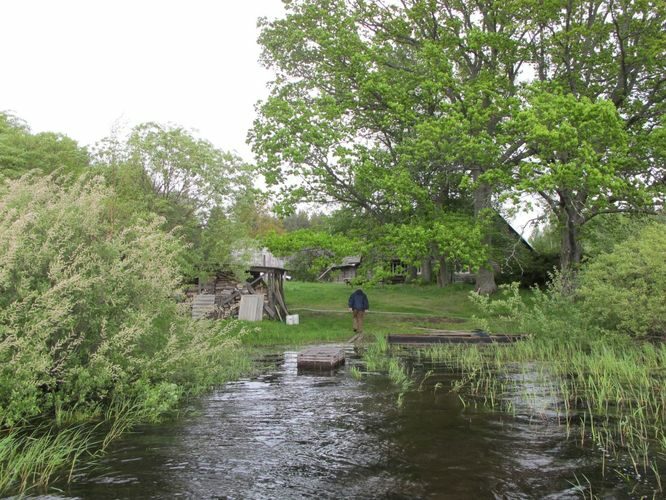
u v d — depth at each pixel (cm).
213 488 512
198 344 1034
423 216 2420
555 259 3634
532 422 763
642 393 941
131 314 873
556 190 2159
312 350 1586
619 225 2453
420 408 861
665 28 2352
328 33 2547
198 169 2319
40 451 611
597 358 1296
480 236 2234
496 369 1295
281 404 901
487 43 2427
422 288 3959
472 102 2281
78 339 816
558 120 1908
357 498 488
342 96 2712
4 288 788
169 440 678
